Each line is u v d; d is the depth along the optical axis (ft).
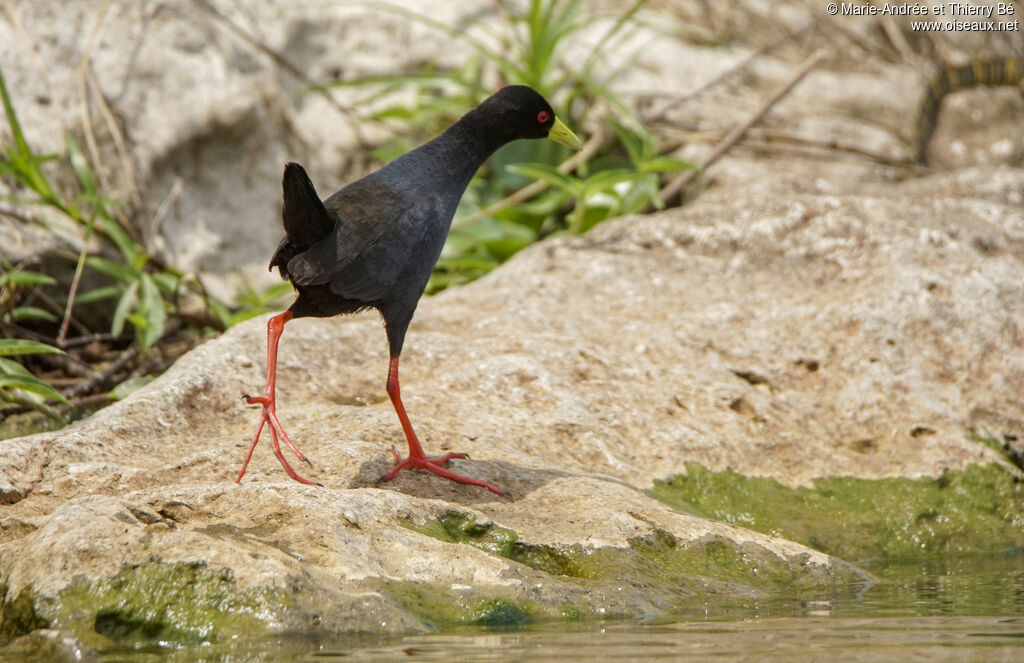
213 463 25.57
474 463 26.45
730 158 51.83
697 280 38.45
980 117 62.69
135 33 48.29
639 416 30.83
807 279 37.68
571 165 49.49
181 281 43.60
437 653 18.15
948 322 34.37
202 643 18.65
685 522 24.89
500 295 37.93
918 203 42.29
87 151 45.70
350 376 31.86
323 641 18.80
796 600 22.67
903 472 30.76
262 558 19.85
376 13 53.98
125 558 19.61
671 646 18.63
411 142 52.42
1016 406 32.86
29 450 25.18
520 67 52.24
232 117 48.60
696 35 60.44
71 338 42.88
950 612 21.49
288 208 22.85
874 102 60.03
